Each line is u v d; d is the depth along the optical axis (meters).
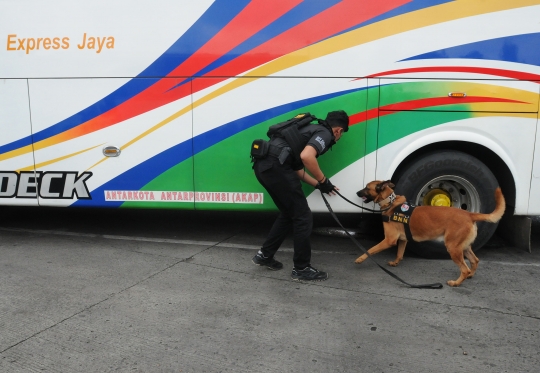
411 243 4.29
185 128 4.39
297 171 3.81
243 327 2.96
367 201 4.02
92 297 3.43
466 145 4.27
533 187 4.11
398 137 4.12
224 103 4.29
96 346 2.71
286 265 4.18
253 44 4.19
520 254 4.50
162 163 4.48
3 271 4.00
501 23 3.91
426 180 4.21
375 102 4.10
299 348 2.69
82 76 4.45
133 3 4.29
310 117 3.73
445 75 4.01
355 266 4.16
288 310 3.21
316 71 4.14
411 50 4.01
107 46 4.37
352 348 2.69
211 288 3.62
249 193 4.42
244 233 5.33
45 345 2.73
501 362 2.53
